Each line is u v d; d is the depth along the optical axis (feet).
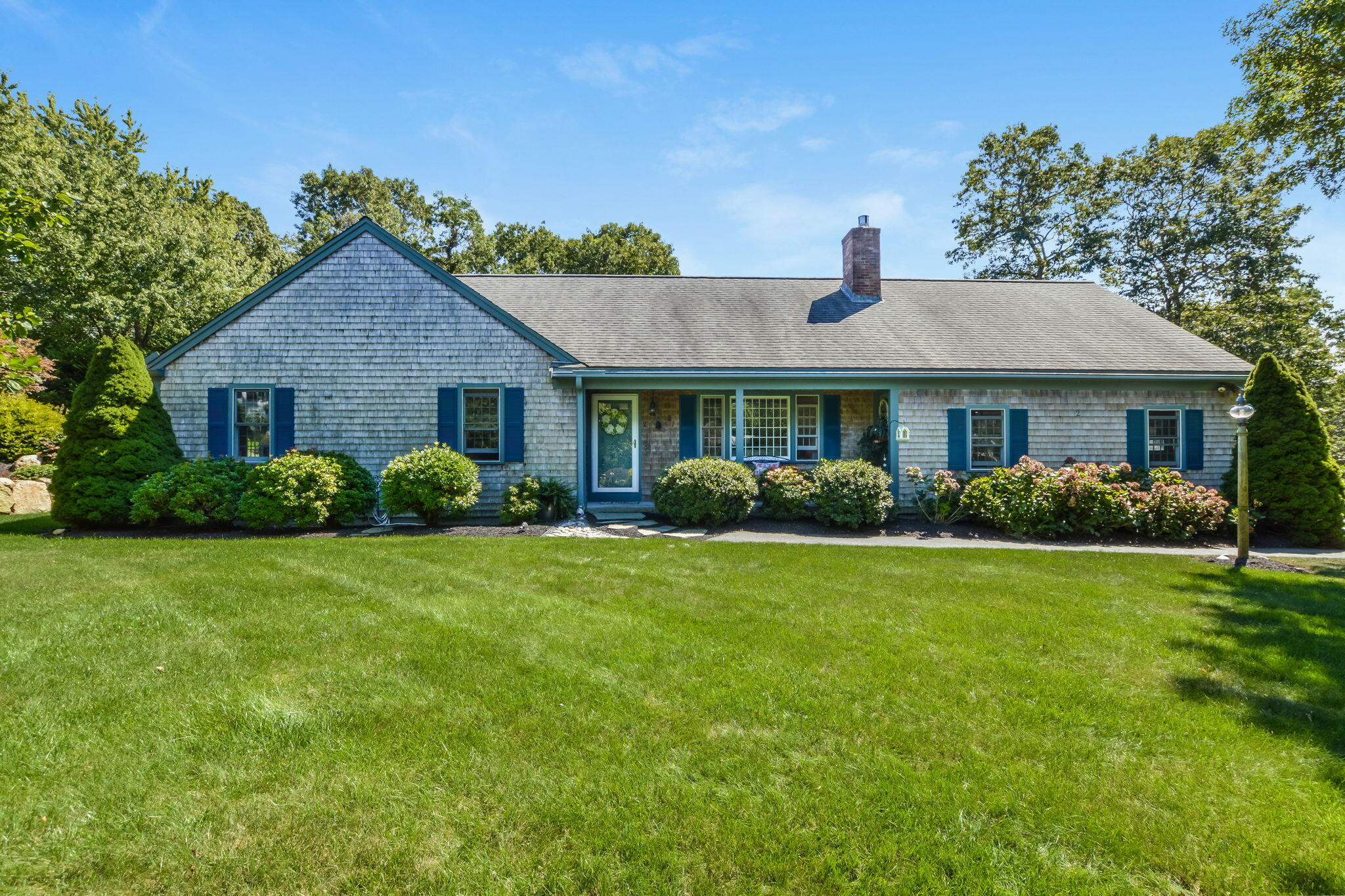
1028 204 88.74
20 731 10.40
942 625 16.81
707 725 11.02
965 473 39.83
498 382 37.50
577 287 48.34
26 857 7.51
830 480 35.17
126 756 9.71
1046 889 7.37
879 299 48.19
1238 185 77.87
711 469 34.73
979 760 10.09
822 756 10.08
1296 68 46.03
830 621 17.04
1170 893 7.41
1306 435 32.78
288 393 36.60
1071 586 21.38
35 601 17.67
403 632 15.49
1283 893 7.39
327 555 24.36
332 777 9.30
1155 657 14.73
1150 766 10.09
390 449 37.11
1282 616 18.07
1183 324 75.05
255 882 7.23
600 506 41.09
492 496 37.55
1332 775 9.93
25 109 68.44
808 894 7.22
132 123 74.02
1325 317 68.95
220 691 11.98
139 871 7.36
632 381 38.88
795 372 38.04
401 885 7.23
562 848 7.87
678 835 8.11
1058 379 39.42
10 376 22.08
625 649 14.60
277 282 36.60
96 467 31.30
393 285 37.27
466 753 9.98
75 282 63.00
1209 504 32.45
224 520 31.81
